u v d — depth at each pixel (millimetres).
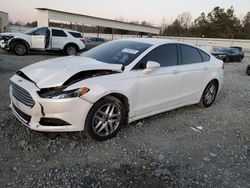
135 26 37125
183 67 5023
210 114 5664
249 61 26625
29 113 3434
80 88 3400
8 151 3355
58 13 27922
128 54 4383
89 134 3646
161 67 4566
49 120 3418
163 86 4566
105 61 4328
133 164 3301
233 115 5785
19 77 3791
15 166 3053
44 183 2799
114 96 3883
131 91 3982
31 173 2951
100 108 3656
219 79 6137
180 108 5875
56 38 15648
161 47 4668
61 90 3340
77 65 3814
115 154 3508
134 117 4238
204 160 3568
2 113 4547
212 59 6039
